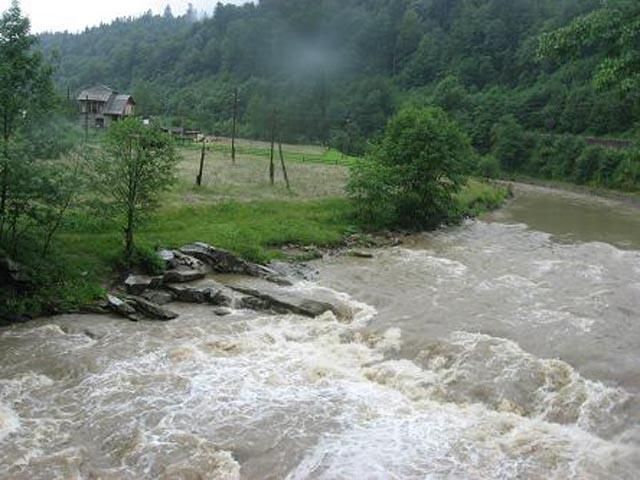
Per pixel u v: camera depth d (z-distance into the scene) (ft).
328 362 65.82
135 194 90.84
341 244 125.08
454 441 50.62
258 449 48.83
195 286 86.94
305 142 406.00
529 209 209.36
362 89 463.42
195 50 622.13
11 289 76.23
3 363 62.64
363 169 144.87
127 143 89.35
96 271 86.58
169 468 46.03
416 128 155.53
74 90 556.10
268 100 429.79
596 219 190.80
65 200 81.05
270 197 151.33
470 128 399.65
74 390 57.93
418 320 78.74
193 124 401.70
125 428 51.39
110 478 44.88
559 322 78.07
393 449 49.14
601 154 303.89
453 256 119.96
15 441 49.01
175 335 71.72
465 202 187.52
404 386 60.49
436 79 511.40
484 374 62.23
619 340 72.28
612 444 51.29
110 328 73.10
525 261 115.34
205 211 127.13
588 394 58.65
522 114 395.55
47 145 82.79
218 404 55.57
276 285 92.89
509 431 52.75
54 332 71.10
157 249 96.73
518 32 514.68
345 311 82.58
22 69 80.74
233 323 76.69
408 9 597.11
